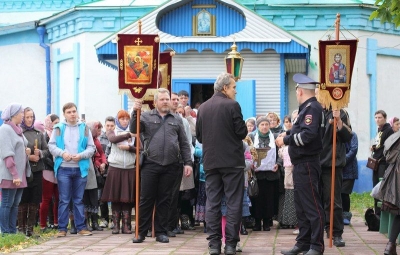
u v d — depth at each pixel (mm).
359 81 22359
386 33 22938
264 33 19906
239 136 10938
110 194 13781
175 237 13320
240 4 19906
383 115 15883
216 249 10891
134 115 12469
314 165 10672
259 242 12617
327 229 12422
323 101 11875
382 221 13812
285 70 21609
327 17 22297
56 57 24453
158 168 12438
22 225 13875
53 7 26078
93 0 25688
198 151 13922
